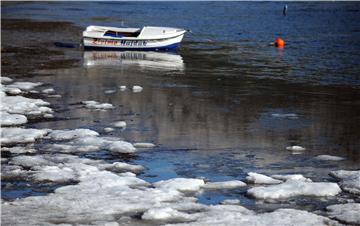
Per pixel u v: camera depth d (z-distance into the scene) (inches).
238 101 1175.6
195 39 2508.6
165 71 1579.7
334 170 737.6
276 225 534.6
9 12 4495.6
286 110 1098.1
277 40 2217.0
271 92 1277.1
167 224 535.5
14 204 585.6
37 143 840.3
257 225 534.3
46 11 4817.9
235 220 546.3
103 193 618.5
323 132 937.5
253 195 627.8
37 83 1352.1
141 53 2018.9
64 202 591.2
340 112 1085.8
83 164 731.4
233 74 1529.3
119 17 4168.3
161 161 770.2
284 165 759.1
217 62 1765.5
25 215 555.8
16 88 1263.5
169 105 1127.6
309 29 3088.1
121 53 2011.6
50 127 943.7
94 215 558.6
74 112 1055.6
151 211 557.6
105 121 991.6
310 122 1003.9
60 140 860.0
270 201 615.2
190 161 772.6
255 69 1619.1
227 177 707.4
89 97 1197.7
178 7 6963.6
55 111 1061.8
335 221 552.7
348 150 836.0
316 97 1226.0
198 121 999.0
